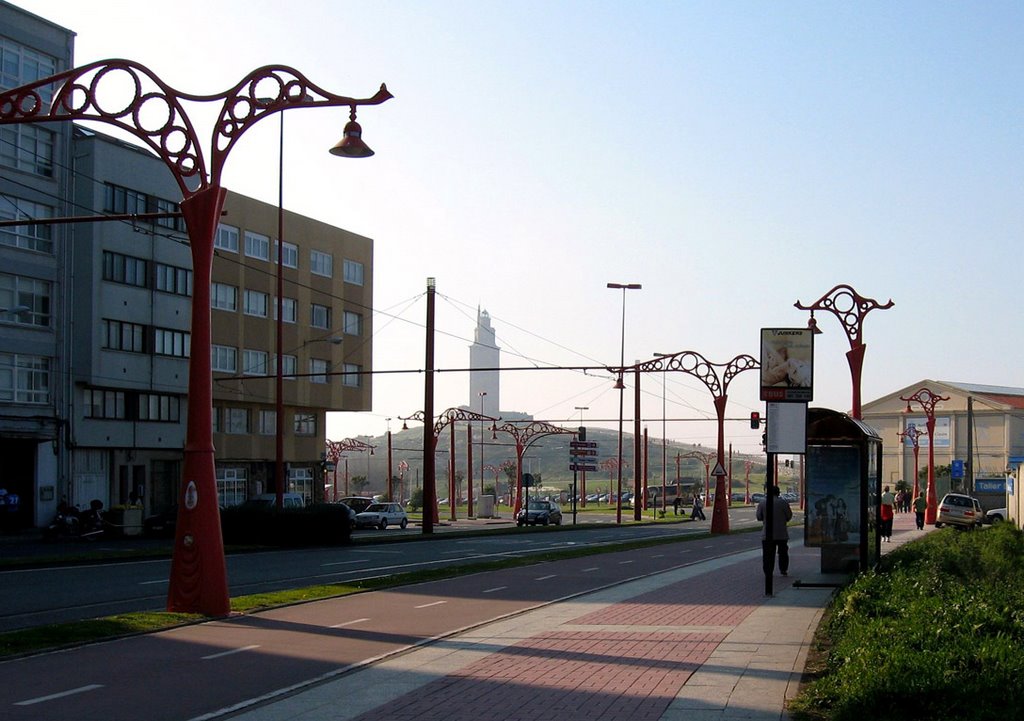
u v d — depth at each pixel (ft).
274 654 40.42
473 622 50.26
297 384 203.31
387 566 92.17
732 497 494.18
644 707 30.04
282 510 123.54
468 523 230.89
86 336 153.58
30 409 144.66
